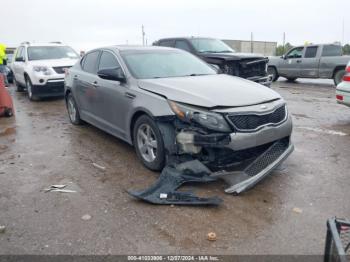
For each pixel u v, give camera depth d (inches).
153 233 132.8
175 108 172.2
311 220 141.2
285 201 157.1
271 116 177.5
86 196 164.7
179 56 246.2
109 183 179.0
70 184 178.5
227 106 167.8
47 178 187.2
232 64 406.0
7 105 344.5
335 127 286.5
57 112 371.9
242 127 167.5
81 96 271.9
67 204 156.9
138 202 157.5
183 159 174.1
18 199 162.4
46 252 122.2
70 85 289.6
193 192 165.9
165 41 491.5
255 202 156.4
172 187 163.5
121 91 210.2
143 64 221.5
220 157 166.9
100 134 272.8
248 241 127.6
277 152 183.8
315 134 264.7
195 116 165.6
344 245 94.0
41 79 426.0
